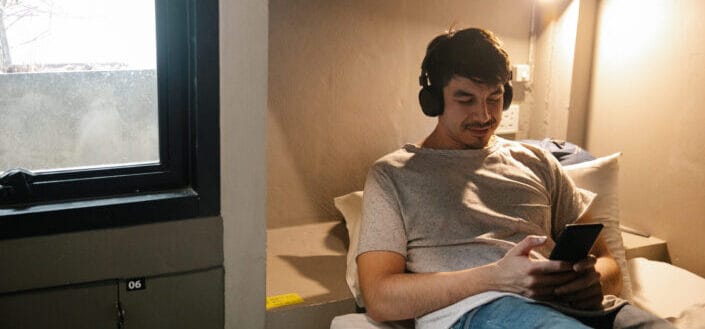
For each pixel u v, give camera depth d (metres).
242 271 1.67
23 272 1.45
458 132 1.70
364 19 2.29
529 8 2.55
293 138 2.29
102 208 1.48
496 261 1.59
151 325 1.60
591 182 2.07
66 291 1.49
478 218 1.63
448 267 1.60
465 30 1.71
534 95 2.64
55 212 1.44
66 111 1.50
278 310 1.75
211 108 1.54
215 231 1.61
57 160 1.52
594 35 2.50
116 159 1.57
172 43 1.53
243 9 1.53
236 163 1.60
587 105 2.57
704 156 2.16
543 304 1.47
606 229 2.01
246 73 1.56
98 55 1.50
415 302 1.51
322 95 2.29
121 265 1.53
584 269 1.47
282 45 2.20
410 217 1.63
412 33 2.37
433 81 1.71
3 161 1.48
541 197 1.73
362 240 1.61
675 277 2.08
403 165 1.69
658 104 2.29
